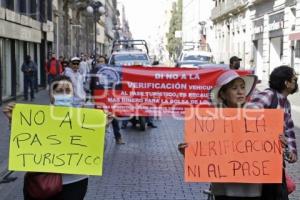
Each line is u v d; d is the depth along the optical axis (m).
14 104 4.81
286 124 4.97
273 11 38.78
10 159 4.77
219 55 64.19
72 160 4.81
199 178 4.57
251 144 4.57
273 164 4.57
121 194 7.73
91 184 8.31
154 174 9.04
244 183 4.64
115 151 11.23
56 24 38.06
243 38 50.50
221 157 4.57
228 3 56.38
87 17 60.50
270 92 4.98
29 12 27.44
